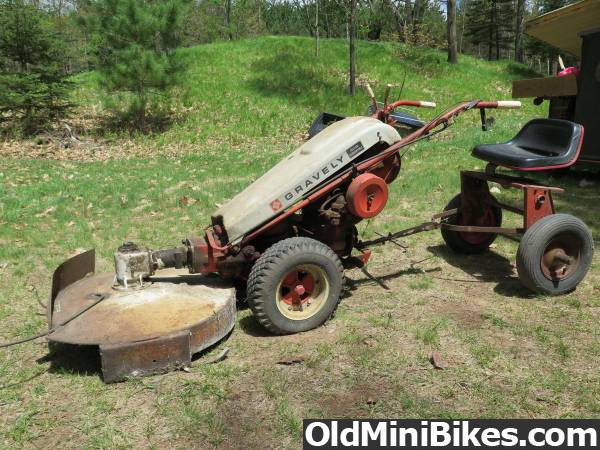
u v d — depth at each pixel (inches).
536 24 408.5
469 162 399.5
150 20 643.5
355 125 163.5
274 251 143.3
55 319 135.9
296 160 160.6
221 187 349.7
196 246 150.6
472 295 175.3
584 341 140.6
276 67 952.9
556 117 375.6
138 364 127.3
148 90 721.6
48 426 111.9
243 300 171.3
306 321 148.9
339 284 151.1
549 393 118.5
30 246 238.7
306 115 748.0
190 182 378.9
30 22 620.1
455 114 172.9
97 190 348.2
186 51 1008.2
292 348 141.3
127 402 119.2
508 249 219.8
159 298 143.8
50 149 576.1
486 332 147.8
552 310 160.9
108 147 604.1
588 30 322.0
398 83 928.3
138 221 277.7
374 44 1150.3
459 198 209.6
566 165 168.7
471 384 122.6
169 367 129.6
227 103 791.1
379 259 213.9
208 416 112.0
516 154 176.1
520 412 112.8
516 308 163.3
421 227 188.9
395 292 179.8
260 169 434.0
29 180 400.2
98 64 666.8
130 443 105.7
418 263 207.9
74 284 157.1
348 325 154.2
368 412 114.0
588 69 327.6
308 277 151.1
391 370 129.6
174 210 295.3
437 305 167.9
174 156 542.3
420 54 1094.4
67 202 317.4
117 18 642.8
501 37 2463.1
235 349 142.2
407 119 527.2
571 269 170.2
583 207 276.8
